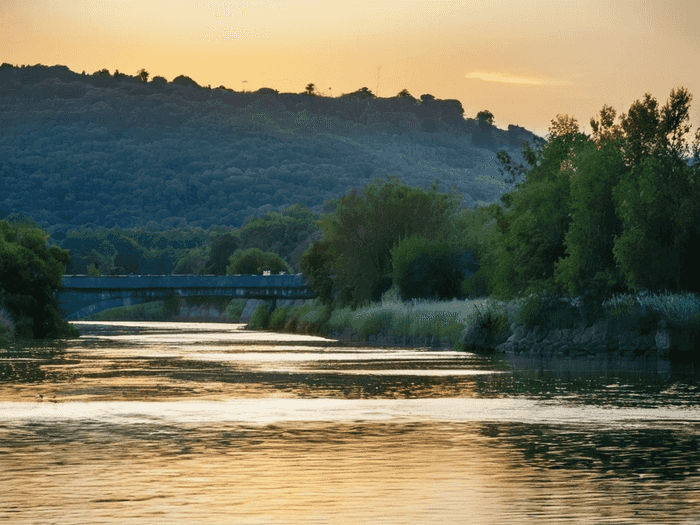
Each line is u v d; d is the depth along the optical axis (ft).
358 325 426.92
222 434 126.82
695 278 288.51
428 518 81.41
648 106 313.73
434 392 181.06
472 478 97.60
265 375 221.46
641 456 109.70
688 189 291.79
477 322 327.67
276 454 111.34
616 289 299.79
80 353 317.42
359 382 201.67
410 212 482.28
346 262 486.38
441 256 434.71
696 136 306.96
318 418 142.92
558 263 312.50
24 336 435.53
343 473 100.42
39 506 85.56
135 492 91.25
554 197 328.49
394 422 138.31
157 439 122.72
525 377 214.48
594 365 255.29
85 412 150.30
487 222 469.98
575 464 104.88
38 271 447.83
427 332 367.25
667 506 85.35
